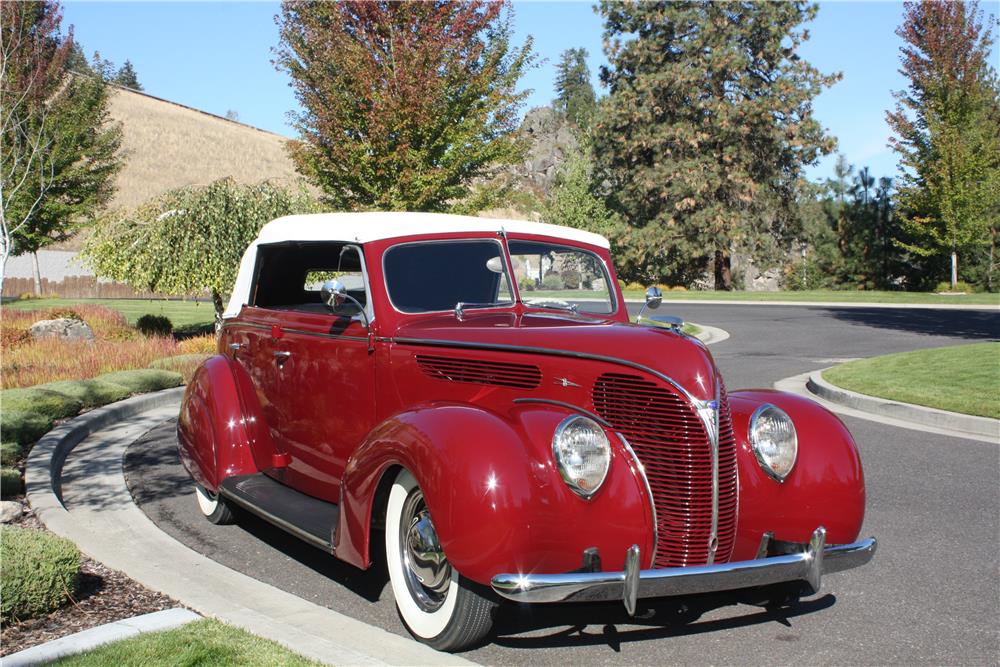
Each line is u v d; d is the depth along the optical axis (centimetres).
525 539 345
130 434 912
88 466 760
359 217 517
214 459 573
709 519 378
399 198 1539
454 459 355
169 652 351
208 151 10194
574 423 361
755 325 2353
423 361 440
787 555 380
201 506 625
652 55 5012
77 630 393
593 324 448
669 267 5059
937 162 3606
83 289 5491
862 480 422
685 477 377
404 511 401
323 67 1526
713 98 4919
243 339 608
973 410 973
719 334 2125
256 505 505
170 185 8444
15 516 574
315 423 517
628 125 5072
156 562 496
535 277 523
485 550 344
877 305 3122
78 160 2531
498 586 341
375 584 482
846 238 4647
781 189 5009
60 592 415
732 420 417
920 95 3694
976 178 3638
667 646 395
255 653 353
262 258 620
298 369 530
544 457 359
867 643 399
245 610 415
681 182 4831
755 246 4881
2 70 1134
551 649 391
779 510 405
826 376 1274
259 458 581
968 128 3591
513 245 520
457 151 1587
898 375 1231
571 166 4869
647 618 428
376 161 1537
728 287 5191
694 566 358
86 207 2564
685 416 377
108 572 476
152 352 1484
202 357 1411
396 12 1530
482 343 418
